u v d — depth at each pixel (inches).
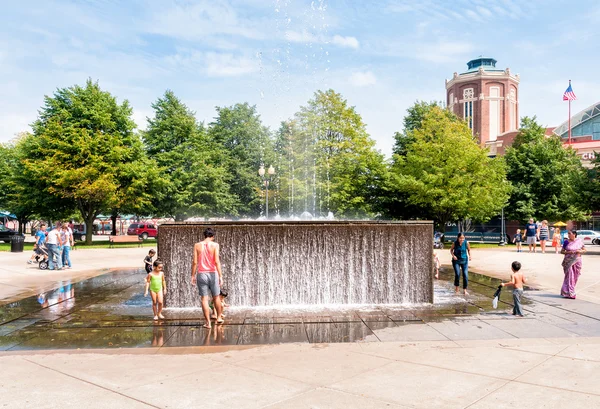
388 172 1417.3
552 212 1542.8
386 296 405.1
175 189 1631.4
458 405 177.0
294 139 1457.9
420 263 408.2
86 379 208.8
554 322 326.6
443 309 377.7
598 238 1510.8
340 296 402.0
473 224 1924.2
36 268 708.7
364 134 1430.9
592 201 1157.7
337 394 188.9
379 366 226.5
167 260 390.0
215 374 215.5
